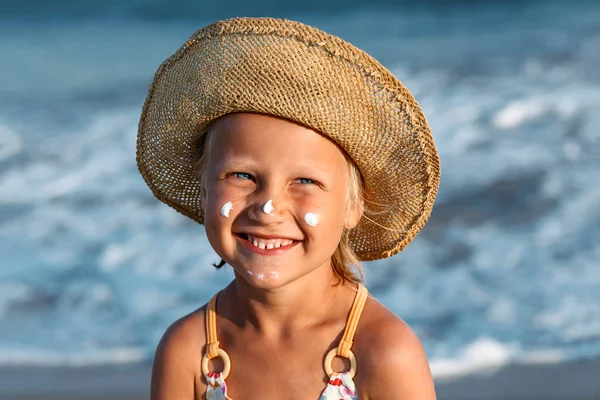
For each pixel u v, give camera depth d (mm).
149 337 7602
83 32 22047
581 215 9820
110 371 7027
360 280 3490
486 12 21000
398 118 3225
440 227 9695
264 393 3311
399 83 3168
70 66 18438
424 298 8078
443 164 11312
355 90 3094
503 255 8961
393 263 8805
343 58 3064
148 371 7031
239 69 3066
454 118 12773
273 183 3037
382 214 3547
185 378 3451
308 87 3023
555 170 10969
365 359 3250
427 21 20906
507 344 7234
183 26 22812
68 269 8977
